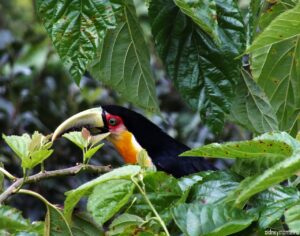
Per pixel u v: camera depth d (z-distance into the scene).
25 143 6.06
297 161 4.86
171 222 6.13
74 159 12.51
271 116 8.54
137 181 5.72
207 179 6.08
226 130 12.77
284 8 7.98
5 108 12.88
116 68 8.53
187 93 7.75
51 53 13.48
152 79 8.63
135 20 8.38
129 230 5.76
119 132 10.34
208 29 6.73
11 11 15.31
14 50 13.61
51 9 6.77
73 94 13.29
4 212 5.44
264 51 8.09
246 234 5.68
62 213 5.93
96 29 6.77
